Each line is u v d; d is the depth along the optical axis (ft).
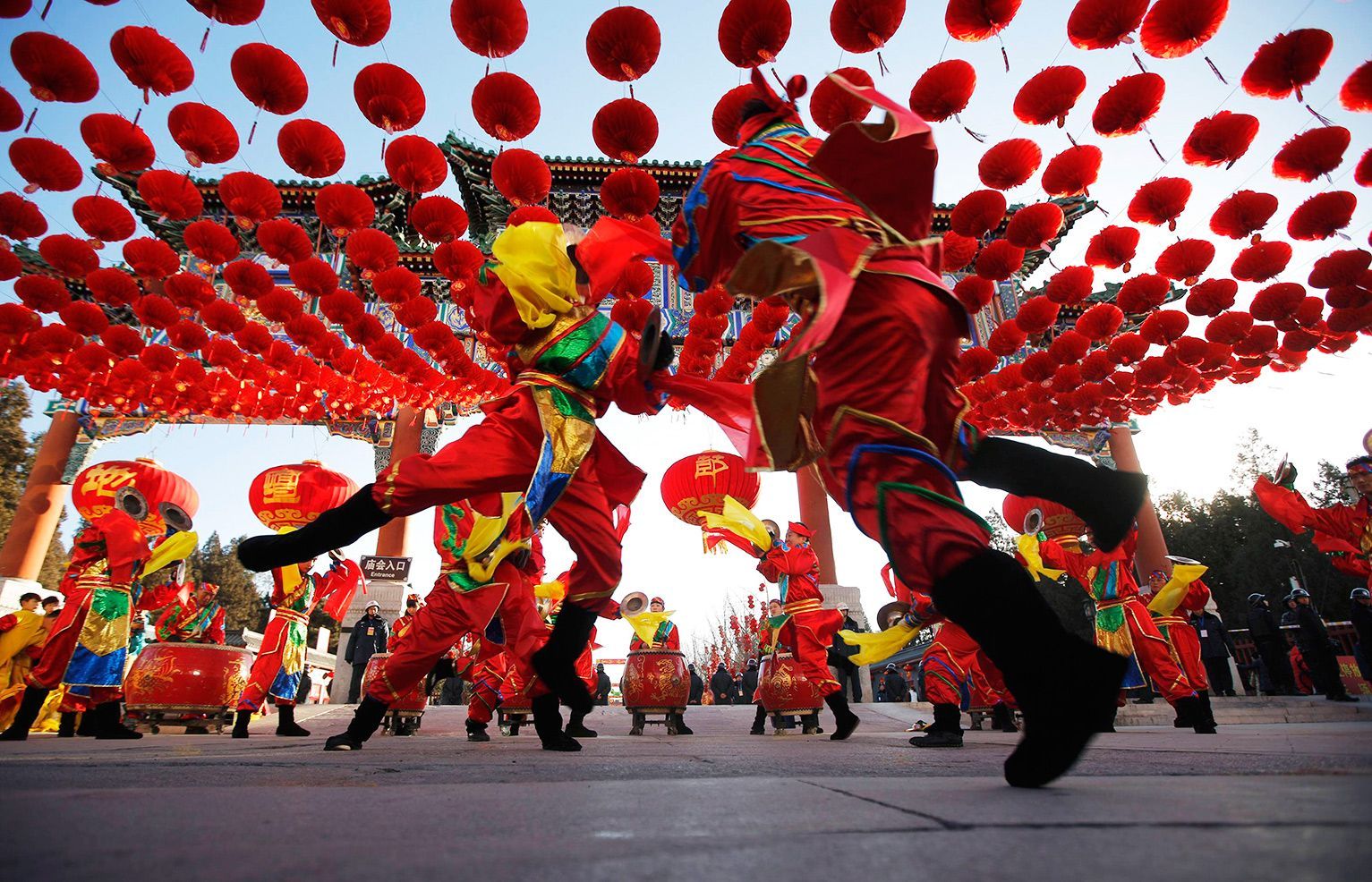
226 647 21.17
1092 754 7.66
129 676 20.47
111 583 19.67
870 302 5.61
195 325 23.02
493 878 2.11
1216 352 23.13
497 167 16.03
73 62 12.60
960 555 4.58
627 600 26.07
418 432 54.85
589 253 11.82
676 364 49.19
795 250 5.28
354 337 22.31
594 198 52.90
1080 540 23.86
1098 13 12.09
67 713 20.26
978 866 2.11
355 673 41.81
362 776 5.96
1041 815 2.99
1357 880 1.75
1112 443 57.62
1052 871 2.01
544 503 9.93
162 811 3.51
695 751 11.09
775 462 6.25
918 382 5.43
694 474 24.66
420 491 9.37
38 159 14.61
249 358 26.96
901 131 5.93
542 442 10.38
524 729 28.04
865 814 3.20
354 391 29.22
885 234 6.13
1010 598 4.39
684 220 8.05
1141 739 12.30
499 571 15.53
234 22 12.30
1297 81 12.94
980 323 53.88
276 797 4.13
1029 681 4.26
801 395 6.17
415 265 54.39
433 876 2.16
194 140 14.34
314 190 49.14
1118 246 18.58
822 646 19.40
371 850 2.57
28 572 48.26
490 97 13.88
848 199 6.42
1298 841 2.24
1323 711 29.63
